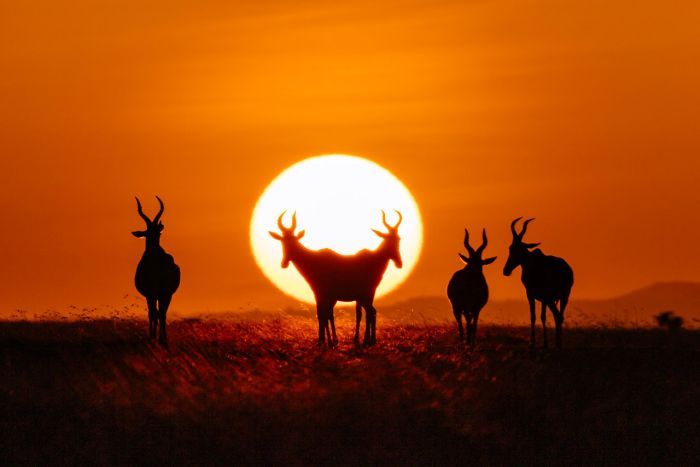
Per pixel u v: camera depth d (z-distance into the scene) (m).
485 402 59.00
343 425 53.31
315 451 48.97
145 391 60.88
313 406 56.84
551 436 52.59
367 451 49.09
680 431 53.38
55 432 51.44
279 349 82.69
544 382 65.50
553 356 78.38
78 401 57.97
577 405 59.25
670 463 48.75
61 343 80.56
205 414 54.72
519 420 55.75
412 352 80.69
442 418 55.00
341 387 62.25
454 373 68.56
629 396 61.88
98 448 48.72
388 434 51.78
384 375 66.88
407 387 62.41
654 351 81.69
